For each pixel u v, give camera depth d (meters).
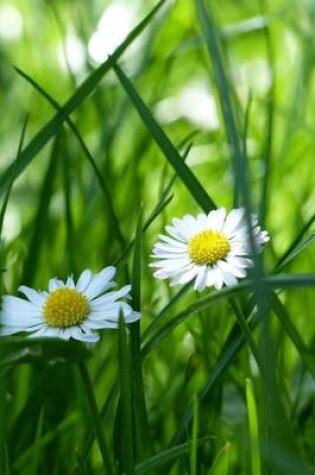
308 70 0.60
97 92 0.54
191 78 0.66
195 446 0.31
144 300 0.44
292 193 0.51
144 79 0.61
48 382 0.35
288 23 0.63
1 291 0.41
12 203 0.55
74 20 0.68
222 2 0.73
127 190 0.49
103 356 0.41
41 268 0.45
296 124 0.55
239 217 0.32
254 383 0.33
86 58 0.59
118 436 0.34
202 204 0.35
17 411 0.38
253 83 0.66
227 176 0.52
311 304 0.44
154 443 0.38
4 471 0.31
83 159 0.52
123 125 0.55
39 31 0.74
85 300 0.32
